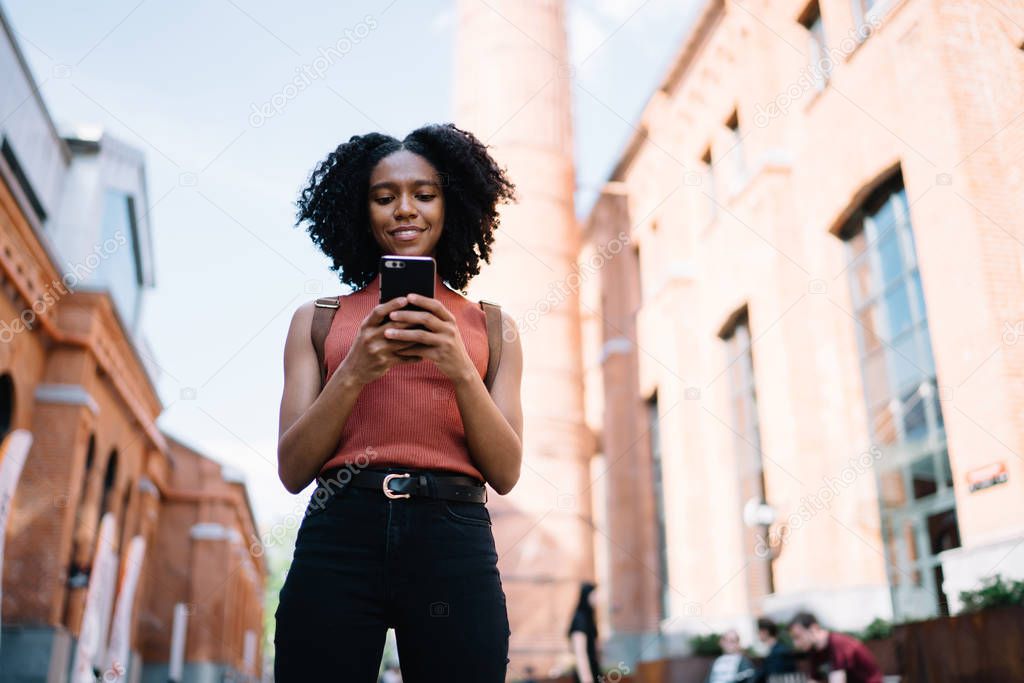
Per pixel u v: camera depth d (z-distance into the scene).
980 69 6.07
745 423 12.12
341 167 1.71
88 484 12.96
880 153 8.17
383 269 1.22
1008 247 5.64
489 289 13.11
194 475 24.56
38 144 11.95
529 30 14.23
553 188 13.56
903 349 8.41
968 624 4.30
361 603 1.15
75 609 11.74
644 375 16.44
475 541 1.22
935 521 7.75
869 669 5.16
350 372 1.17
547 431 12.70
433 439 1.25
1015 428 5.54
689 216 14.66
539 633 11.73
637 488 16.75
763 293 10.84
